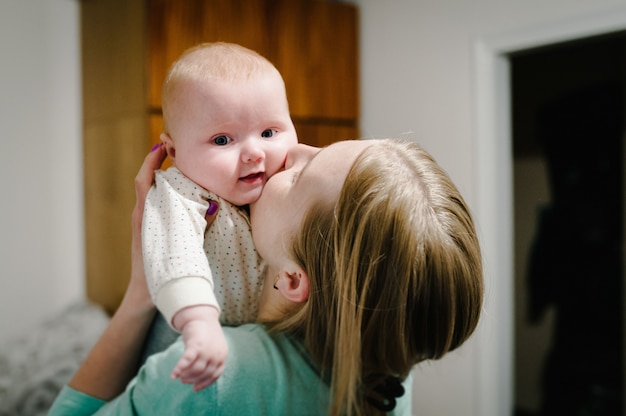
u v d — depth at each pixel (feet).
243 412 1.74
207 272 1.81
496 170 6.54
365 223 1.66
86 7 7.07
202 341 1.59
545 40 5.92
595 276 8.26
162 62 5.81
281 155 2.19
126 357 2.24
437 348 1.79
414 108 7.20
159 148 2.28
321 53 7.37
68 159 7.54
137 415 1.85
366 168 1.71
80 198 7.68
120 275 6.48
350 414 1.71
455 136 6.73
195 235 1.92
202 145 2.11
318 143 7.32
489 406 6.38
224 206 2.10
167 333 2.20
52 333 6.25
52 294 7.52
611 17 5.39
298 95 7.11
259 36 6.68
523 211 9.10
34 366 5.60
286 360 1.87
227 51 2.29
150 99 5.75
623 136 7.97
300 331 1.94
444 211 1.74
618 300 8.02
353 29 7.76
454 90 6.73
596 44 8.32
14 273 7.22
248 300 2.16
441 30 6.85
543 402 8.86
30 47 7.17
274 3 6.79
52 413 2.23
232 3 6.39
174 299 1.71
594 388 8.23
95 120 6.91
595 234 8.25
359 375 1.73
